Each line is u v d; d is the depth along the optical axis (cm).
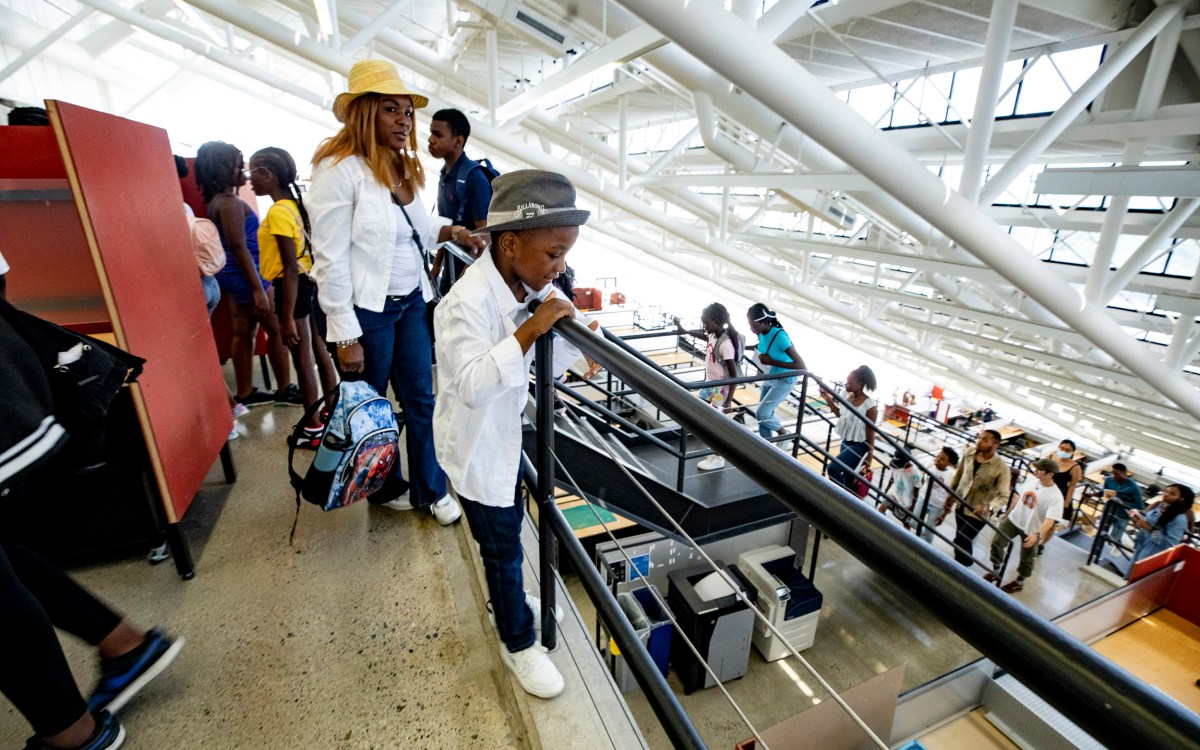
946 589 45
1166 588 398
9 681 98
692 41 242
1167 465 1284
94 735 111
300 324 242
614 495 344
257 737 126
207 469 190
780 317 1820
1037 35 390
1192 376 785
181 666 143
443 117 239
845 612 516
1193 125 329
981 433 545
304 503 211
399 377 185
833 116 277
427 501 198
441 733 130
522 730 130
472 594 171
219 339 334
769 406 514
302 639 153
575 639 153
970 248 367
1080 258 727
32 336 97
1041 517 516
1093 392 928
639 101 768
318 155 155
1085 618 371
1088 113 423
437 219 211
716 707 415
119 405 148
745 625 417
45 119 202
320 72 814
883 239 754
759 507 402
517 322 123
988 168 662
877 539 50
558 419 324
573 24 470
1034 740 307
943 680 323
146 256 160
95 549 171
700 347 880
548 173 100
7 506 160
